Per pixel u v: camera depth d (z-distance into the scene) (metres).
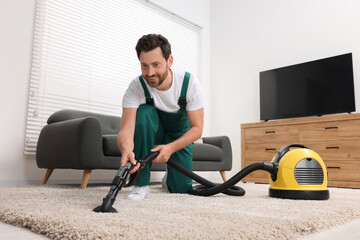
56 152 2.12
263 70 3.91
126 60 3.34
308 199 1.37
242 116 4.03
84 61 2.95
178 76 1.41
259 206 1.11
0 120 2.33
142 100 1.46
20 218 0.81
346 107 3.08
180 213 0.90
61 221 0.73
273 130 3.27
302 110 3.39
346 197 1.58
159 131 1.58
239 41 4.20
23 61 2.49
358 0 3.24
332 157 2.83
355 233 0.83
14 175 2.36
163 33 3.86
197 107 1.44
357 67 3.16
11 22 2.45
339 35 3.33
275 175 1.47
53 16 2.78
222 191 1.44
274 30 3.87
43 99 2.60
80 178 2.74
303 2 3.65
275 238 0.67
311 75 3.37
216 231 0.67
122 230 0.67
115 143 2.12
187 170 1.47
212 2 4.57
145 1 3.65
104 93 3.10
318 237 0.76
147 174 1.39
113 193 0.94
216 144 3.12
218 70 4.37
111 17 3.26
